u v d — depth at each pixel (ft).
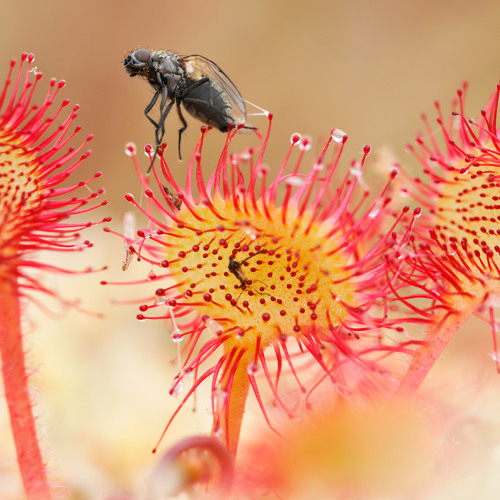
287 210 0.34
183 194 0.34
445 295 0.34
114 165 0.67
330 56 0.73
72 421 0.39
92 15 0.71
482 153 0.35
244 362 0.34
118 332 0.42
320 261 0.34
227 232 0.34
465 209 0.35
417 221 0.35
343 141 0.34
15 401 0.34
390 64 0.72
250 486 0.34
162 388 0.40
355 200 0.40
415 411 0.34
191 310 0.35
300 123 0.73
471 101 0.71
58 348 0.40
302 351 0.34
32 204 0.34
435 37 0.71
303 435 0.33
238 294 0.34
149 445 0.38
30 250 0.34
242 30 0.73
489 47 0.70
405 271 0.35
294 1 0.72
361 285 0.34
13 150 0.34
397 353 0.35
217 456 0.33
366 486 0.33
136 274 0.45
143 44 0.73
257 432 0.34
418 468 0.33
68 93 0.70
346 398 0.34
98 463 0.38
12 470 0.36
